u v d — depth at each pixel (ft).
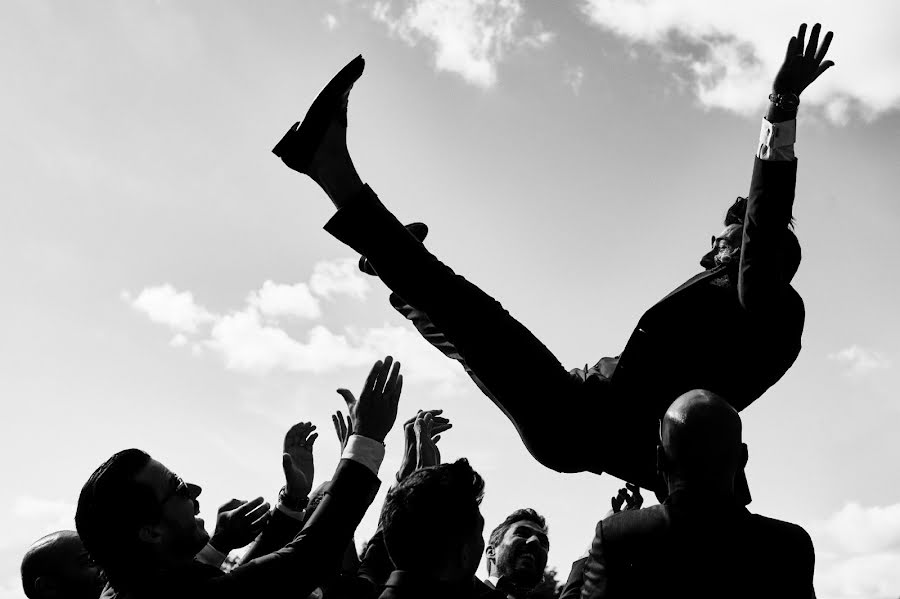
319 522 7.48
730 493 7.00
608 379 8.40
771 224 7.41
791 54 7.39
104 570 7.41
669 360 8.07
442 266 8.16
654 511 7.04
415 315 9.39
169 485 7.52
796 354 8.27
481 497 8.13
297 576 7.24
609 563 7.01
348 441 7.88
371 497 7.72
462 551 7.68
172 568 7.33
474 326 8.01
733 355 8.02
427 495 7.61
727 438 6.93
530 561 11.96
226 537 8.97
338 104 7.89
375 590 9.36
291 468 9.29
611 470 8.39
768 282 7.53
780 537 6.95
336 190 8.00
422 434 10.38
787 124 7.42
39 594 9.44
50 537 9.67
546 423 8.08
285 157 7.94
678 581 6.77
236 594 7.09
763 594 6.77
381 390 7.99
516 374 8.01
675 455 7.00
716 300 8.09
